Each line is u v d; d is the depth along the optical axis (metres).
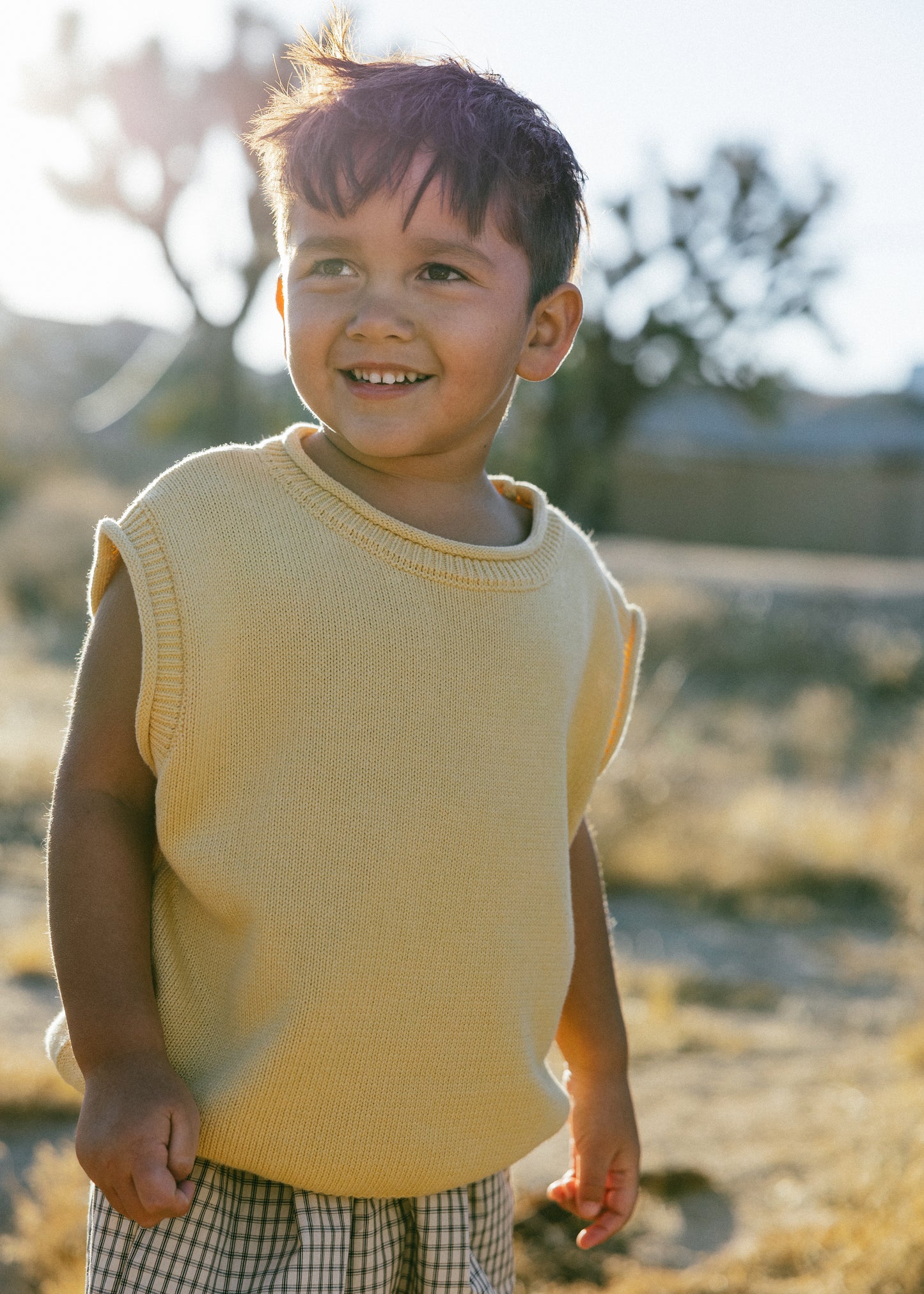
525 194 1.39
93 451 29.75
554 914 1.45
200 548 1.32
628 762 8.65
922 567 24.83
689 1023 4.82
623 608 1.74
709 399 30.88
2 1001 4.38
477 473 1.50
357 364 1.35
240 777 1.31
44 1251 2.59
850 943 6.76
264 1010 1.29
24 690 11.25
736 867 7.81
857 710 13.60
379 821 1.32
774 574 19.53
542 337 1.50
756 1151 3.43
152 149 24.50
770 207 23.34
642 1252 2.89
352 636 1.33
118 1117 1.21
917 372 32.88
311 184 1.34
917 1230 2.55
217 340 26.11
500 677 1.39
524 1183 3.12
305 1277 1.29
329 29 1.53
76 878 1.30
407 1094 1.33
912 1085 3.72
